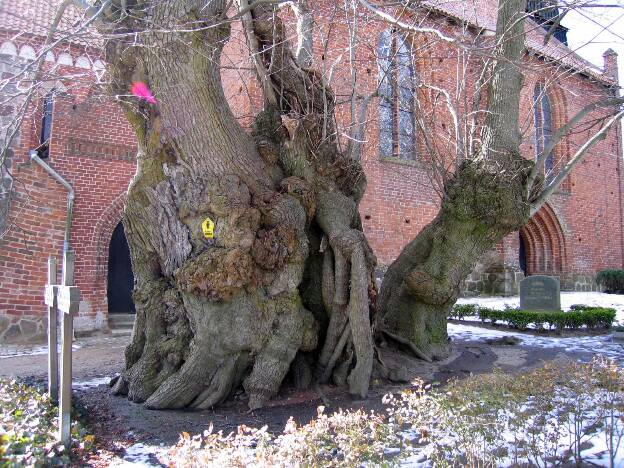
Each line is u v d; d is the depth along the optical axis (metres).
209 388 5.13
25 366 7.70
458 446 3.41
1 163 4.92
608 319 11.01
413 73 9.28
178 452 2.77
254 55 6.34
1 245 9.61
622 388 3.88
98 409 5.05
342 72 10.77
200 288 4.98
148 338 5.46
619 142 21.62
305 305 6.10
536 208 7.45
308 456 2.75
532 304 12.05
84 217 10.73
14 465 2.85
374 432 2.99
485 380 3.81
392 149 14.23
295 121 6.42
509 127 7.25
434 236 7.35
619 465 3.65
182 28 4.66
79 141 10.76
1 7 4.35
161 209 5.41
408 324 7.36
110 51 5.07
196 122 5.21
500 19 7.35
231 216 5.07
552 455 3.67
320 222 6.15
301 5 7.14
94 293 10.77
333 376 5.84
